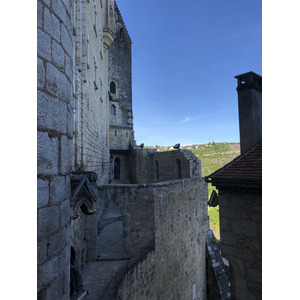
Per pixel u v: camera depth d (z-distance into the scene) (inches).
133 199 478.0
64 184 126.1
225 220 239.8
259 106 274.2
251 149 259.0
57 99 118.6
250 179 203.6
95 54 590.9
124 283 327.9
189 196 630.5
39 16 105.0
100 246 494.0
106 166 872.3
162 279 479.2
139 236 469.1
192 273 606.9
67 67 132.8
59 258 117.0
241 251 225.3
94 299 288.4
